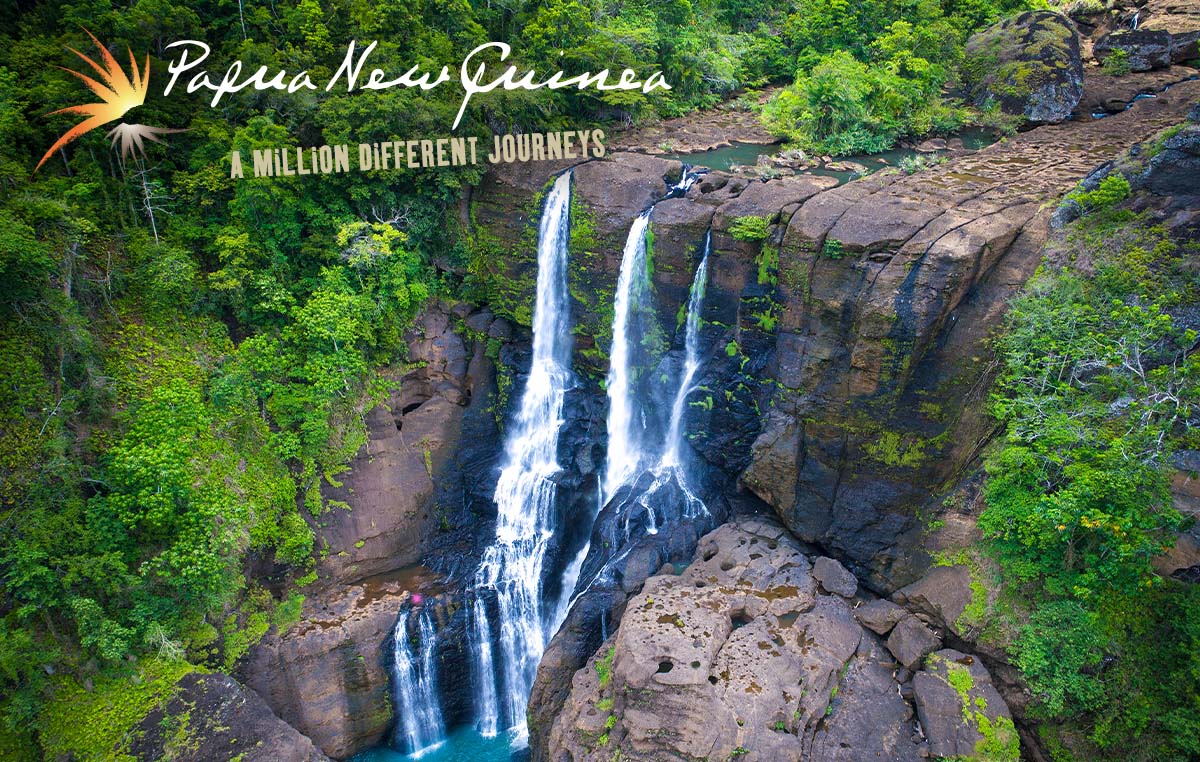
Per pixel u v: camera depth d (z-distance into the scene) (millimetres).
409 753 23859
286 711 22375
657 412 26656
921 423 20609
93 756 18062
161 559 20047
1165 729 16344
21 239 19047
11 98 22141
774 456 22703
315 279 26250
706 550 22875
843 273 20703
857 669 18781
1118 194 19578
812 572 21500
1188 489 16859
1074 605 17422
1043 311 18609
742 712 16750
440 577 25984
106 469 20375
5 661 17484
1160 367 17547
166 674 19688
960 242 19469
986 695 17688
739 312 24125
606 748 17438
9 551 18312
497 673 25297
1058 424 17500
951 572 19469
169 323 23891
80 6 24219
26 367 20078
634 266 26078
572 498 27203
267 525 23656
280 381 25469
